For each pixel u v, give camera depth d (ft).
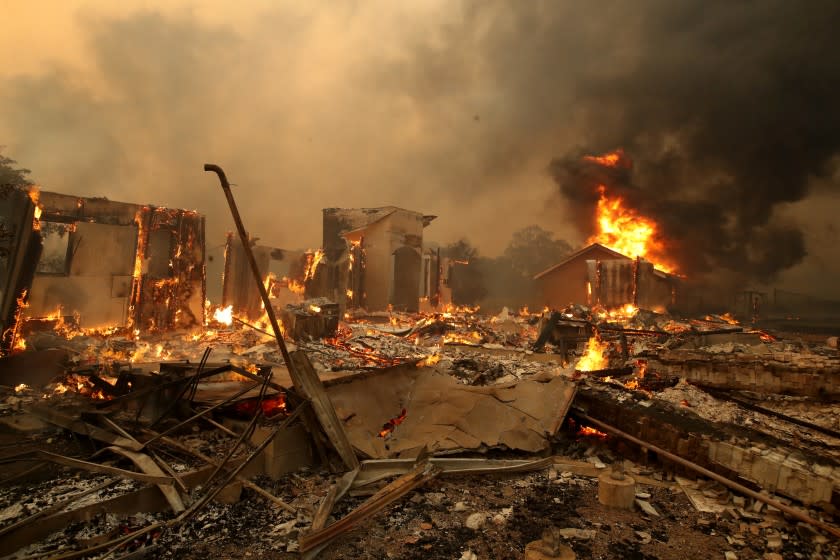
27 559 11.01
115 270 57.72
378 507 14.16
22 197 41.65
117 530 12.60
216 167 15.24
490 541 13.10
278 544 12.55
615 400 21.53
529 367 38.01
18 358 29.32
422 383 23.53
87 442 18.53
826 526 13.60
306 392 17.76
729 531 14.14
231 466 16.38
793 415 28.40
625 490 15.37
